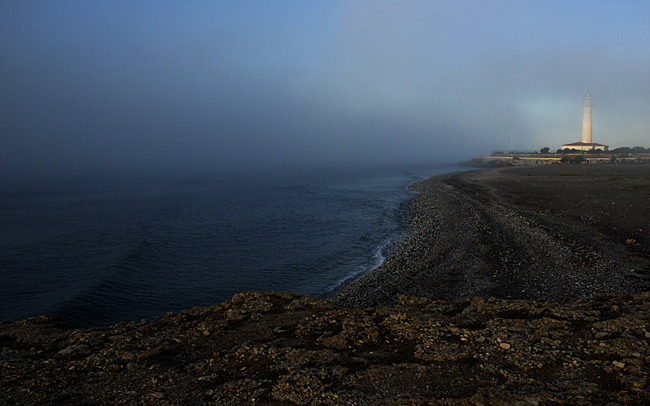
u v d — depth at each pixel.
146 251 34.50
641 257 22.23
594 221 32.50
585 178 70.75
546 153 157.12
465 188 67.31
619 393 7.84
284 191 94.88
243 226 46.50
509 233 30.83
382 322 12.37
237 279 27.08
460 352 10.04
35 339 12.23
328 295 22.89
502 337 10.53
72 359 10.73
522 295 18.64
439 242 31.28
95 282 25.88
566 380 8.50
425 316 12.90
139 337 12.30
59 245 38.62
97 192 104.62
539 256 24.19
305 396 8.32
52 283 27.03
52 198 87.88
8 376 9.51
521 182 69.75
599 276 19.75
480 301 14.12
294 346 11.10
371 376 9.09
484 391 8.11
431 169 191.38
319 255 32.41
